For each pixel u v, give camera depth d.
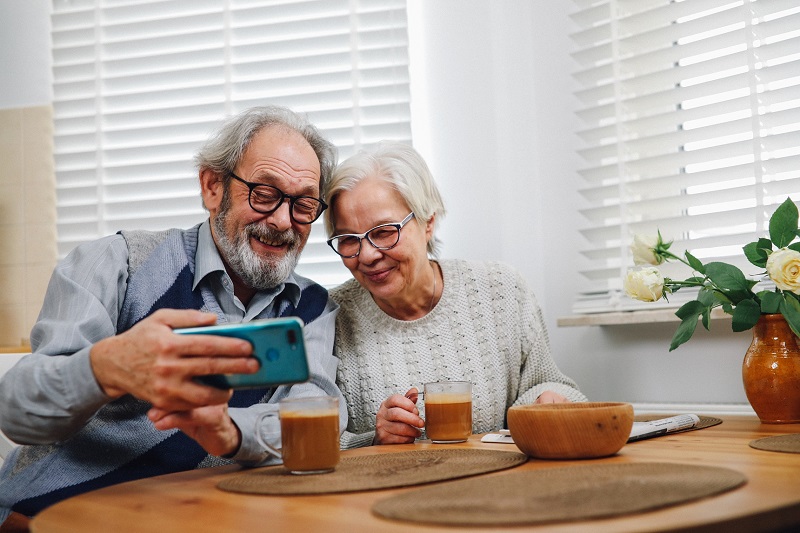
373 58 2.22
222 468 1.12
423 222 1.56
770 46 1.77
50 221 2.41
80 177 2.38
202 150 1.49
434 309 1.63
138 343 0.95
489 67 2.20
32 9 2.52
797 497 0.71
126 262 1.41
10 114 2.46
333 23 2.24
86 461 1.27
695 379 1.89
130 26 2.36
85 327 1.25
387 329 1.61
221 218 1.45
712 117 1.92
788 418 1.34
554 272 2.14
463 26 2.22
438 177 2.21
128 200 2.34
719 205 1.93
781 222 1.36
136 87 2.36
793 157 1.73
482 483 0.85
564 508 0.70
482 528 0.66
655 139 1.95
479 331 1.64
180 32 2.34
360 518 0.73
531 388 1.67
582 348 2.08
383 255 1.50
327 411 1.00
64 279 1.33
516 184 2.18
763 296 1.33
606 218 2.04
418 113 2.23
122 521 0.77
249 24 2.29
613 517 0.66
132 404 1.31
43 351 1.18
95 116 2.37
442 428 1.27
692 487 0.76
